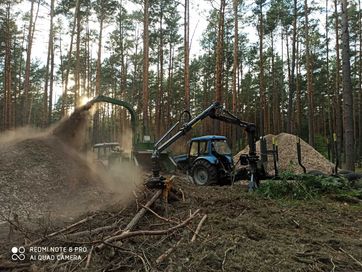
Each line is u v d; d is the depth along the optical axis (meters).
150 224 4.24
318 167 11.77
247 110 37.59
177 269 2.93
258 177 7.29
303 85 30.20
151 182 5.18
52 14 21.44
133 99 34.03
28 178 6.54
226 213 4.97
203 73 36.28
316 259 3.25
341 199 6.24
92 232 3.90
